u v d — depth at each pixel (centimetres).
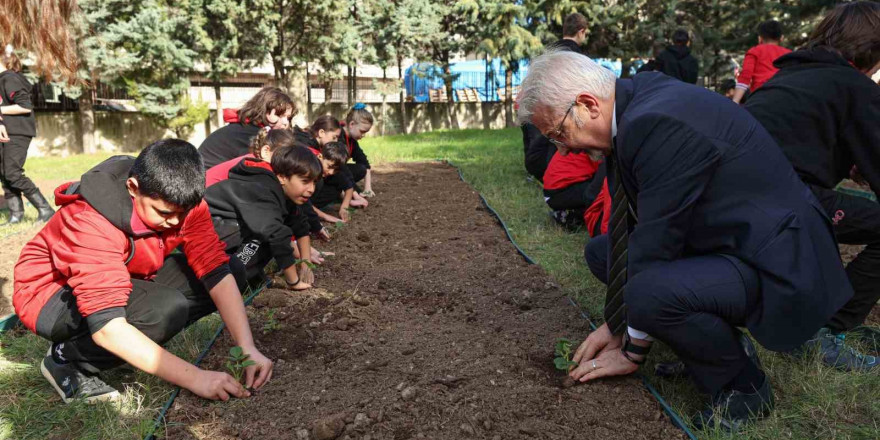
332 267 432
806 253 212
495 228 543
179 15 1542
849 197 290
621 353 260
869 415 245
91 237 225
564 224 536
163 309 248
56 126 1731
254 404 247
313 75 2169
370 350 297
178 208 226
